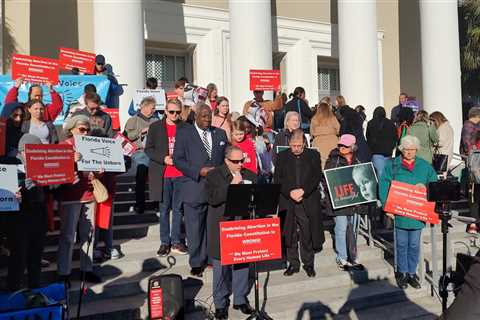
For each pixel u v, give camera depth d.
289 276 7.20
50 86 7.81
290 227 7.18
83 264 6.15
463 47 26.17
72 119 5.97
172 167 7.05
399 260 7.23
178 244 7.18
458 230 9.78
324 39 18.17
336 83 19.09
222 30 16.05
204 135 6.60
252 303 6.45
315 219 7.09
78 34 14.13
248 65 13.28
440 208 5.44
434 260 7.21
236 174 5.84
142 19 12.18
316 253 7.93
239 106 13.31
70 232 5.97
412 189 6.86
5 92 9.31
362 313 6.60
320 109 9.18
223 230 5.07
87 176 6.03
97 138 5.74
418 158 7.08
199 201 6.48
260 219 5.24
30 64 7.66
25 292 4.34
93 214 6.18
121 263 6.71
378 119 9.45
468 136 10.23
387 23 19.61
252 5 13.30
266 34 13.48
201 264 6.66
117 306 5.80
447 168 9.77
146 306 5.81
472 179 8.77
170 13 15.15
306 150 7.12
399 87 19.81
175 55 15.97
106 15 11.70
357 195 7.32
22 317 4.08
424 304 6.92
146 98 8.40
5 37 13.00
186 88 9.37
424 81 16.23
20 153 5.54
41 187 5.50
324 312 6.45
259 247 5.23
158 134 6.99
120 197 8.93
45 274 6.16
